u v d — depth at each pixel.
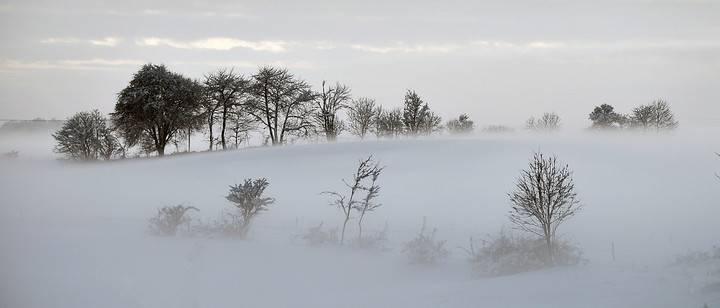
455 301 9.08
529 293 9.01
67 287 10.90
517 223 21.34
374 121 84.00
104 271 12.30
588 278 9.95
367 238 17.81
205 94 69.19
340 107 76.56
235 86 70.00
